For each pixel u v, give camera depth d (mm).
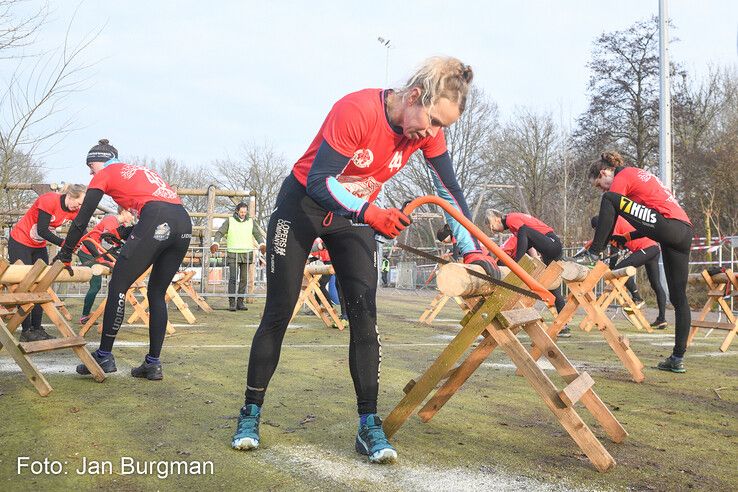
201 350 5688
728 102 23188
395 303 14891
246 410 2711
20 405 3338
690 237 4766
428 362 5148
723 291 6566
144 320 8008
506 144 30734
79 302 12906
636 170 4840
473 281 2480
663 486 2275
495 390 3932
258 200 35625
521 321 2674
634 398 3814
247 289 11336
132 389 3814
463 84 2367
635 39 24703
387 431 2803
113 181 4250
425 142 2787
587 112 26141
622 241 5898
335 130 2453
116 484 2240
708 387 4191
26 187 9469
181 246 4359
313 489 2197
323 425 3041
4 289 4227
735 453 2697
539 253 8039
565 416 2457
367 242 2754
